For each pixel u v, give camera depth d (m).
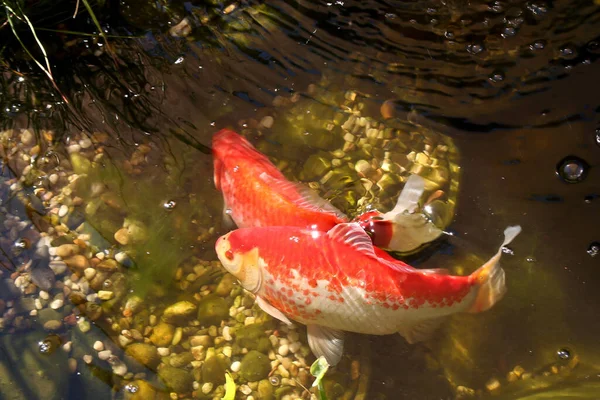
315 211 1.16
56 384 1.13
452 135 1.32
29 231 1.24
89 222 1.25
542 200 1.25
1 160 1.30
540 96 1.33
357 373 1.16
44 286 1.20
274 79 1.36
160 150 1.30
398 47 1.38
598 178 1.27
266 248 1.13
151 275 1.22
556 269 1.21
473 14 1.40
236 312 1.20
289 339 1.19
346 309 1.12
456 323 1.19
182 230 1.25
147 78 1.36
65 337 1.17
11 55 1.38
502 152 1.30
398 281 1.10
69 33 1.39
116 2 1.42
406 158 1.30
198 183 1.28
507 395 1.14
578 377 1.14
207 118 1.32
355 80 1.36
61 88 1.36
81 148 1.30
